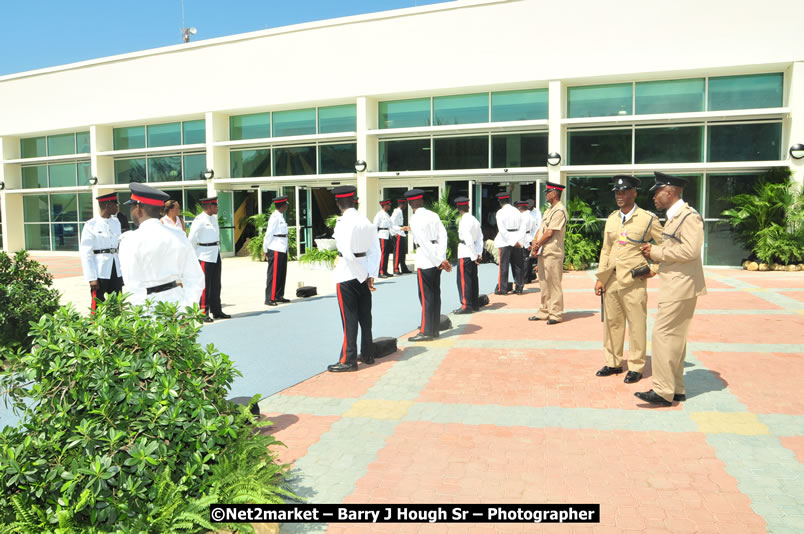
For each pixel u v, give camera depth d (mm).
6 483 2926
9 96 25156
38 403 3562
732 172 15961
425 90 18156
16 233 26125
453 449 4406
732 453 4238
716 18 15227
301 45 19594
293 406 5418
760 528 3283
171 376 3354
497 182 18141
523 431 4730
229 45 20688
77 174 24812
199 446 3320
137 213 4668
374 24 18578
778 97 15555
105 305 3674
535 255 8883
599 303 10688
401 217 16109
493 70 17297
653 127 16453
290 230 20656
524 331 8414
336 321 9414
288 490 3791
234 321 9508
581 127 17031
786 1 14727
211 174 21266
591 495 3684
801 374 6023
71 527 2865
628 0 15906
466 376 6258
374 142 19359
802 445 4348
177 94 21703
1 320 6523
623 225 5852
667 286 5133
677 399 5352
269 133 21109
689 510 3490
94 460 2959
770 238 14859
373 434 4723
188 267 4766
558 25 16562
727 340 7508
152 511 2998
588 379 6059
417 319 9531
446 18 17719
